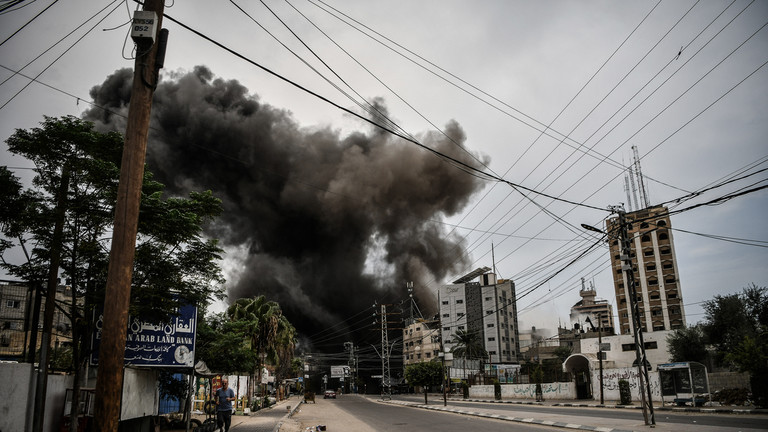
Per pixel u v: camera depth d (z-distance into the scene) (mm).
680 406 29109
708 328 43906
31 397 9766
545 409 31891
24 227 10055
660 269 87375
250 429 19859
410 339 114812
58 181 10680
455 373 82250
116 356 6633
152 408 13812
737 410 23984
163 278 11641
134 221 7109
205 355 17781
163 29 8133
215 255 12859
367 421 25234
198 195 13141
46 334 10117
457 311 105812
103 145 11109
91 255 10742
